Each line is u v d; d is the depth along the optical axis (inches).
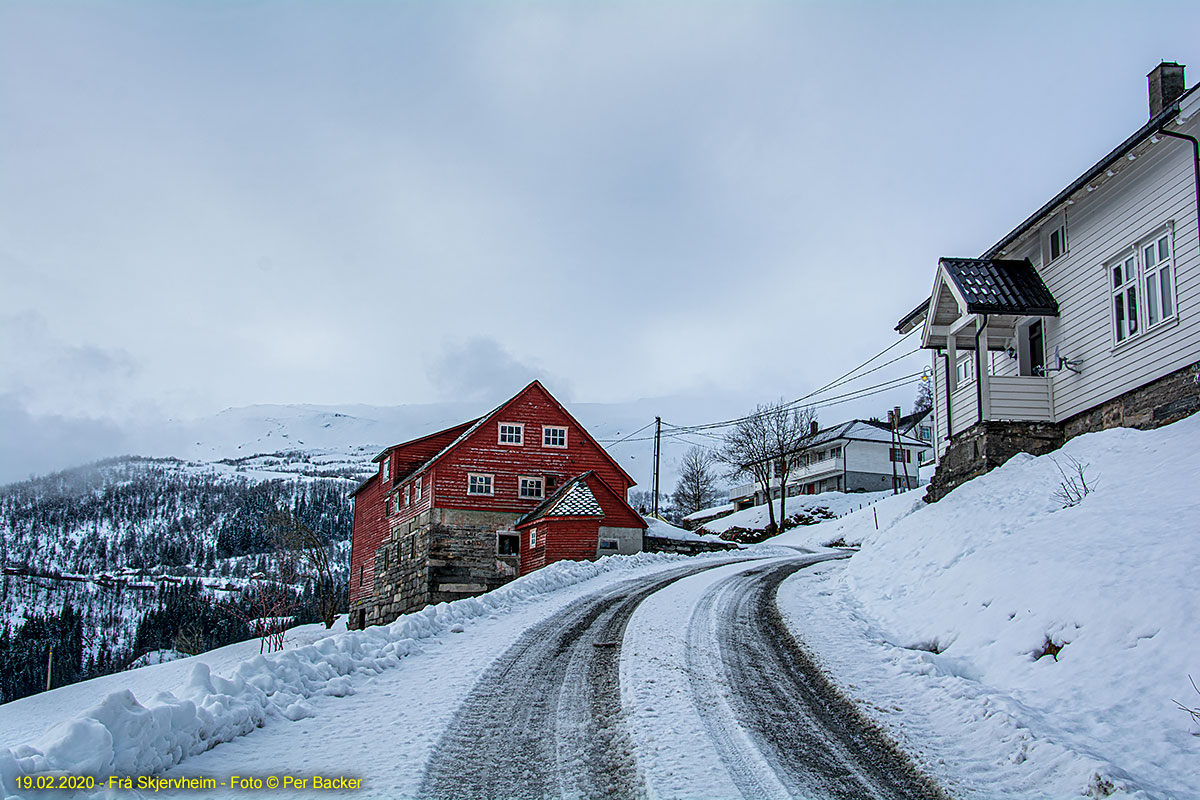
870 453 2664.9
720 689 421.1
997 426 800.9
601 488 1487.5
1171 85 789.2
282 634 1398.9
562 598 780.6
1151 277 691.4
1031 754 312.2
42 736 280.8
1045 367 823.7
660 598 732.7
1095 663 373.4
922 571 627.5
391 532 1748.3
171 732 307.9
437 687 437.4
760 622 595.5
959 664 441.1
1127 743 310.3
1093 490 589.3
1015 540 553.3
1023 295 819.4
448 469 1536.7
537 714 383.2
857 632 546.6
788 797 284.0
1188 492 497.4
